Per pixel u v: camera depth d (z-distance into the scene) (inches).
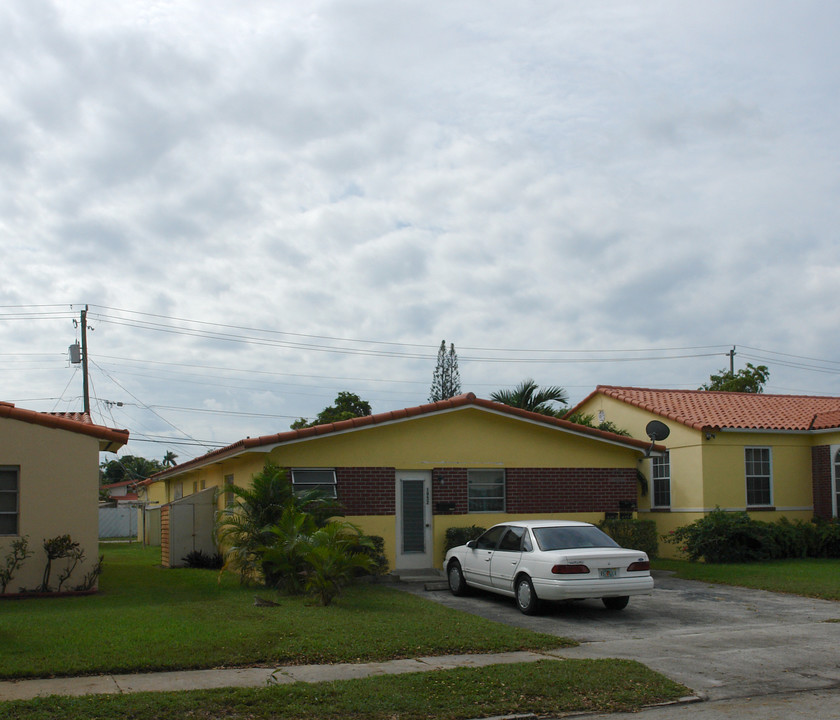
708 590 661.3
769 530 869.2
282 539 595.8
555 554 517.3
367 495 728.3
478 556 596.4
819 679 365.7
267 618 470.3
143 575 783.1
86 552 613.9
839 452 927.7
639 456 838.5
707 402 1049.5
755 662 396.5
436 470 756.0
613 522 802.8
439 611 519.8
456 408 754.8
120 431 640.4
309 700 313.1
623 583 515.5
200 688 326.0
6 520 604.4
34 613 495.8
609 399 1080.8
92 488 621.3
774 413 1002.1
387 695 321.7
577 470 811.4
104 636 406.6
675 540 890.1
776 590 652.1
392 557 729.6
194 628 431.2
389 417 729.6
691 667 385.1
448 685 338.0
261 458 715.4
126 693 314.7
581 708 320.2
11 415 604.7
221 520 747.4
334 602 547.8
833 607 574.2
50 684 330.3
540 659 390.3
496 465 779.4
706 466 908.0
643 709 322.3
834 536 888.3
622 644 438.3
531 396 1090.1
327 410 1747.0
